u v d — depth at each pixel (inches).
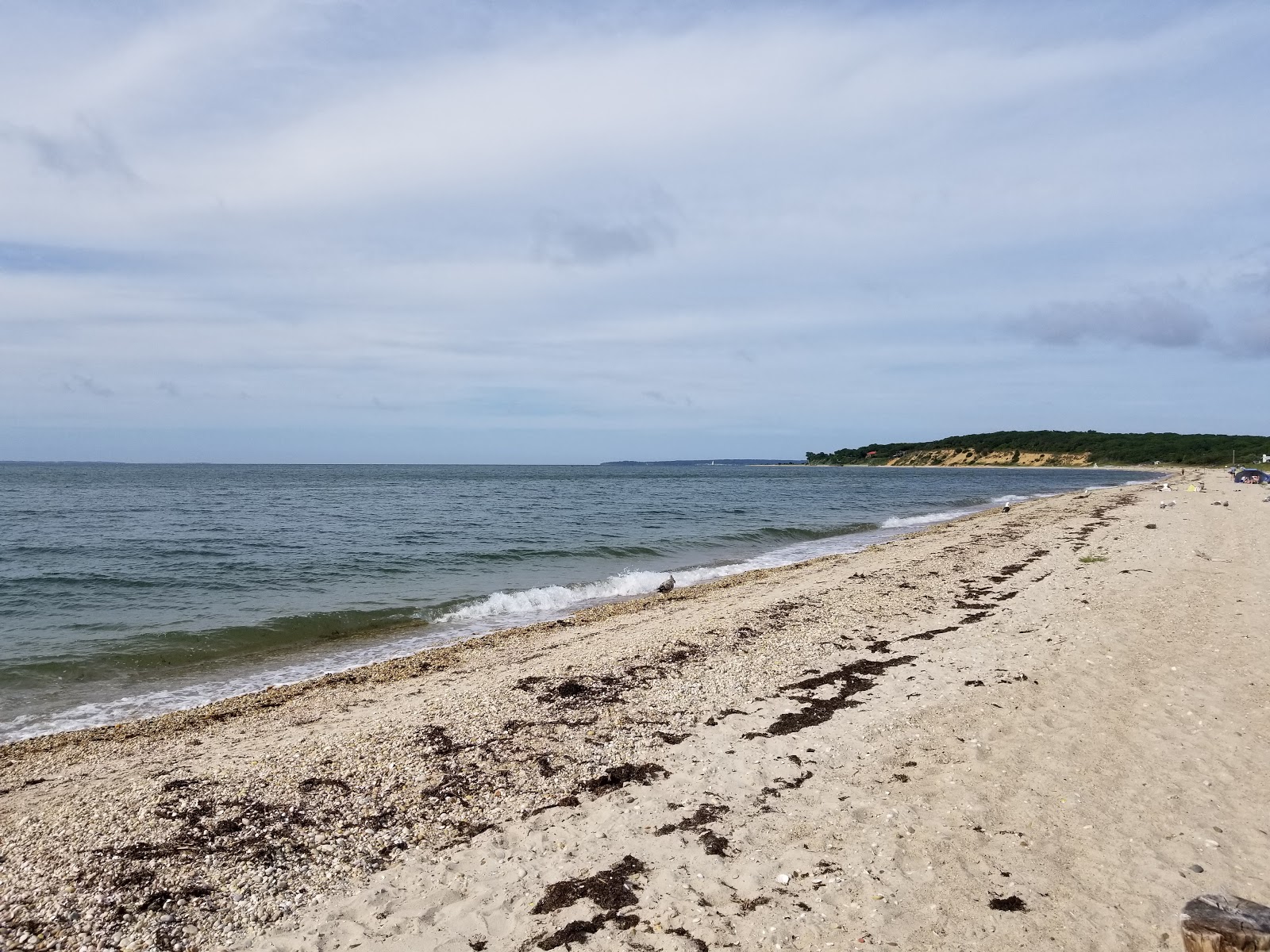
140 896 213.9
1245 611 523.8
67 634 610.5
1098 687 374.9
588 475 5826.8
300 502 2257.6
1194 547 844.6
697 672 429.1
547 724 348.5
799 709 366.3
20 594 771.4
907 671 420.2
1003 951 181.8
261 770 300.8
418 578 902.4
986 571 762.2
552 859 235.0
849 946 186.2
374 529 1443.2
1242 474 2485.2
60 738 380.5
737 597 698.8
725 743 325.7
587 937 195.2
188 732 380.5
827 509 2090.3
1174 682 377.4
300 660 548.4
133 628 632.4
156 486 3260.3
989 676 401.7
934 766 292.8
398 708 394.9
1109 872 214.5
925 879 214.5
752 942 190.1
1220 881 208.1
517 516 1781.5
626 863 230.5
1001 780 276.8
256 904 212.4
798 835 244.1
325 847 242.8
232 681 498.0
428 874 228.1
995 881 211.8
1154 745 302.2
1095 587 634.2
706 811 262.8
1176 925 189.0
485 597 767.7
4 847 241.4
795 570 896.3
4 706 445.4
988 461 7145.7
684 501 2433.6
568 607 751.1
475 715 363.3
